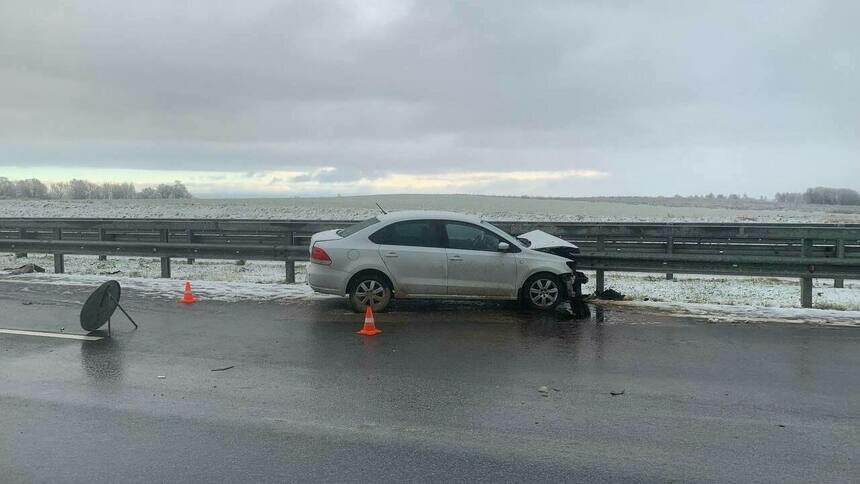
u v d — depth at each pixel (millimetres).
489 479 4090
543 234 11141
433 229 9555
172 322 8883
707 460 4410
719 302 11070
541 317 9297
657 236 13773
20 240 14281
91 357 7004
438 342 7793
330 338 7977
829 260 10117
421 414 5289
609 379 6309
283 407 5434
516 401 5637
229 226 16078
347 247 9391
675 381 6254
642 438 4801
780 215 39594
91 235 18000
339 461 4348
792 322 9000
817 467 4309
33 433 4797
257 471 4176
